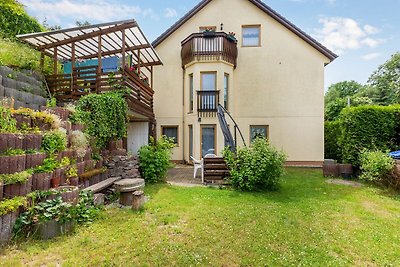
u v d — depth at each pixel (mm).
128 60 10922
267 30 13195
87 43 9633
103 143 6891
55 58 9273
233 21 13312
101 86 8453
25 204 3527
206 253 3377
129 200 5355
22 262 2947
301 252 3514
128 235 3805
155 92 13633
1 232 3180
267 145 7520
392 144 8953
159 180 7898
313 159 13016
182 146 13531
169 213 4832
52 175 4379
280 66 13180
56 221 3639
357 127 9242
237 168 7391
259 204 5676
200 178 8938
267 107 13227
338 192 7086
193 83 12516
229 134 10000
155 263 3078
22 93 6961
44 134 4496
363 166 8156
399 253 3572
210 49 12266
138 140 12484
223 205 5512
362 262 3322
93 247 3389
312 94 13055
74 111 5895
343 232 4273
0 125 3668
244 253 3420
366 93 34125
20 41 9227
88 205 4629
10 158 3521
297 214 5070
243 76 13328
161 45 13633
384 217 5070
